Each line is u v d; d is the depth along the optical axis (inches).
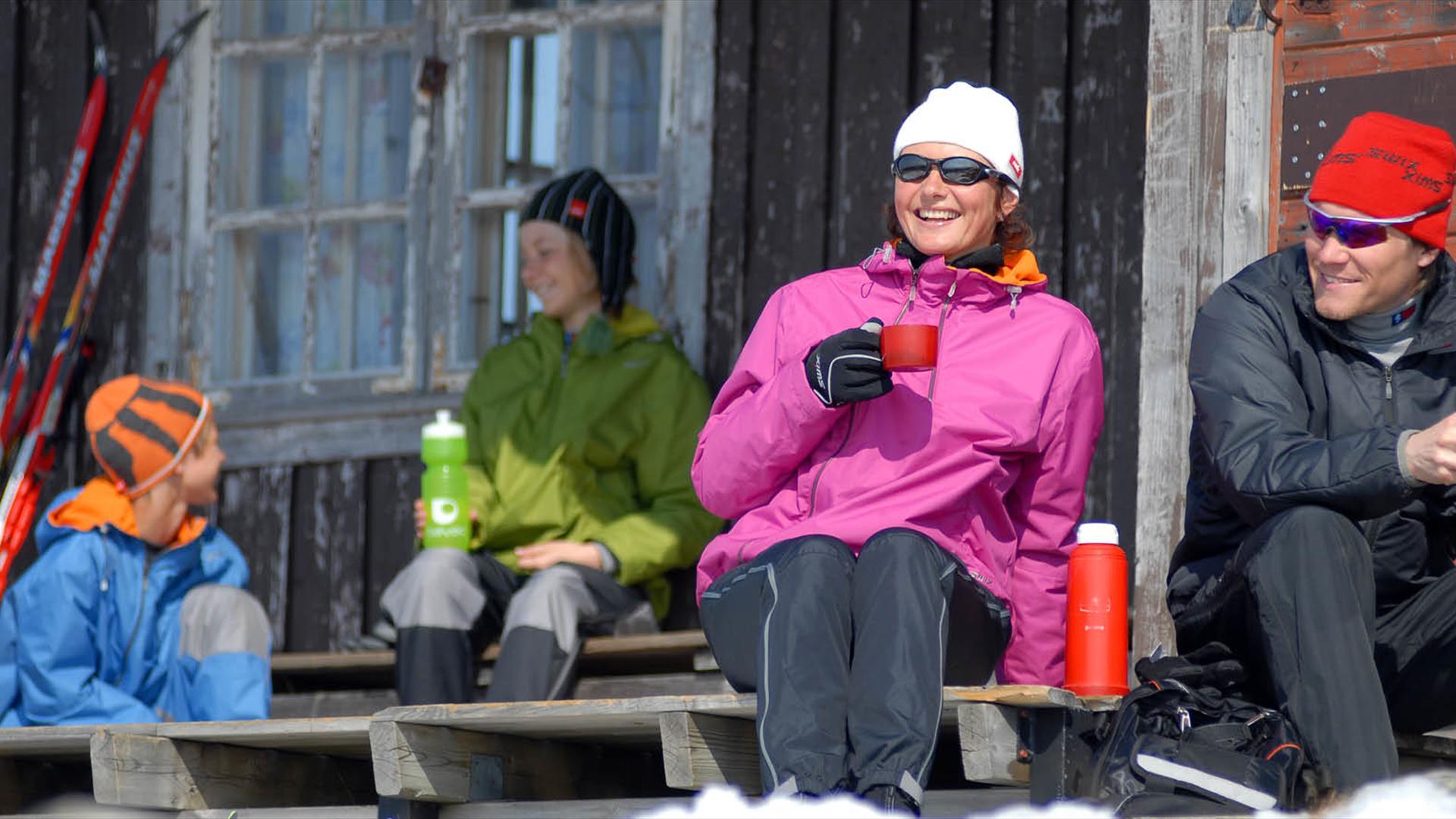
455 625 692.1
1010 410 505.0
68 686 619.5
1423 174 484.1
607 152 836.6
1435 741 512.7
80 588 625.6
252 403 860.0
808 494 510.0
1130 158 741.3
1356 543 447.5
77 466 869.8
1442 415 494.0
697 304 804.6
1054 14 759.7
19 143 894.4
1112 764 450.0
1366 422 494.3
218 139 880.3
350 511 836.6
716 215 808.3
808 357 493.0
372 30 866.1
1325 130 592.4
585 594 698.8
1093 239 743.7
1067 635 508.1
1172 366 599.5
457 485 714.2
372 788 614.9
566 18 841.5
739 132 808.3
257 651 636.1
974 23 772.6
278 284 873.5
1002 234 538.6
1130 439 729.6
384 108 866.8
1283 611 444.8
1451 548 504.1
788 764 442.9
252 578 846.5
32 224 887.7
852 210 783.7
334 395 853.8
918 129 530.6
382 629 732.0
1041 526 518.6
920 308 526.6
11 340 882.1
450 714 500.4
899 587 454.3
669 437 757.9
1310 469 453.7
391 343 856.3
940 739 533.0
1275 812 421.4
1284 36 601.6
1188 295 600.7
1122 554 508.1
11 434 839.7
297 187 876.6
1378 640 490.9
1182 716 450.9
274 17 886.4
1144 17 745.0
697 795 495.5
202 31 884.0
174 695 633.6
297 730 522.9
